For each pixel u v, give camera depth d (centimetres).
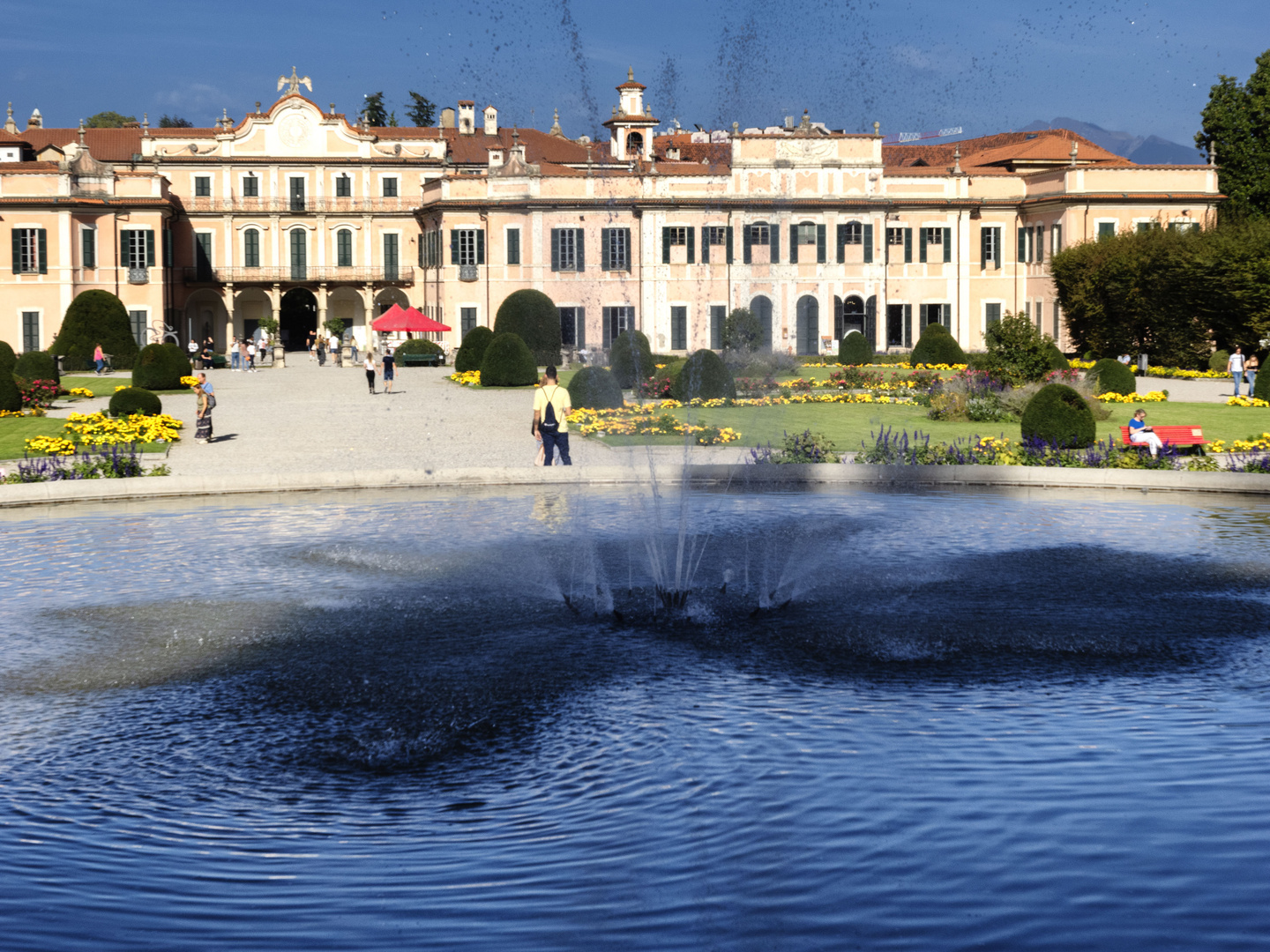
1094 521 1766
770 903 590
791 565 1463
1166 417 3378
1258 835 661
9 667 1053
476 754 834
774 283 6725
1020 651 1082
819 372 5506
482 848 668
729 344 6444
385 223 7606
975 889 602
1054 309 6669
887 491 2081
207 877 632
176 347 4462
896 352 6881
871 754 809
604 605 1266
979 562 1473
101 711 936
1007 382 3828
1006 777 759
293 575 1416
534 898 600
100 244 6550
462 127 8419
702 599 1286
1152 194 6556
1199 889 597
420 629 1173
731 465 2191
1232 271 5009
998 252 7012
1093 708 914
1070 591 1319
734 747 830
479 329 5041
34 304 6419
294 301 8056
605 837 679
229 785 781
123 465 2167
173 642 1131
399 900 601
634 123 7938
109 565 1473
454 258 6656
